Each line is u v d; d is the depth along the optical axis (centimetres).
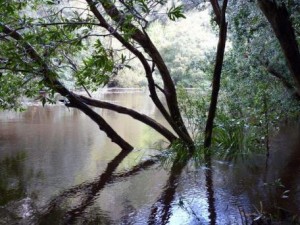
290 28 561
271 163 590
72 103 607
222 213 390
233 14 749
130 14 279
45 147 698
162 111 635
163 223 369
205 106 806
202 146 660
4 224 362
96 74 303
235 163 593
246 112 812
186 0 872
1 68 308
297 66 583
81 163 593
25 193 450
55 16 336
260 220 364
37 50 331
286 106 862
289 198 428
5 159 608
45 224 365
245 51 842
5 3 250
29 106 1302
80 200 431
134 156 643
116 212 397
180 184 489
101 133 849
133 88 2334
